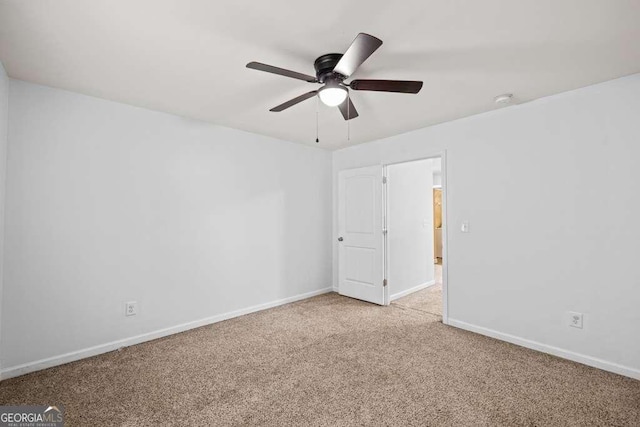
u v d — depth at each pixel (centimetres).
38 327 237
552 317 261
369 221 418
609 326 233
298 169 430
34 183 235
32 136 234
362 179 427
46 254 240
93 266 262
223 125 346
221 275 346
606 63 206
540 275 268
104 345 267
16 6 146
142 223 289
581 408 189
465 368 238
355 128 357
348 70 171
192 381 221
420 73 220
